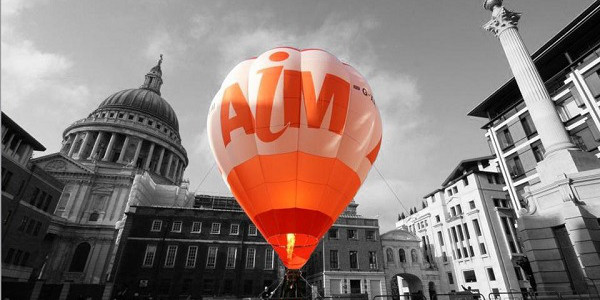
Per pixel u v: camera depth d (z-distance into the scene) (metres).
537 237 19.14
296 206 13.75
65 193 72.44
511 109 40.44
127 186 76.69
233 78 16.27
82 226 68.31
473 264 49.91
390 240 53.00
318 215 13.99
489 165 55.72
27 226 41.84
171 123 109.69
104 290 37.38
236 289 45.41
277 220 13.81
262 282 46.44
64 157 75.31
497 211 49.59
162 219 48.78
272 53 16.30
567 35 32.78
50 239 66.25
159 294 43.66
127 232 46.97
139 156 94.69
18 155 41.06
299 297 17.66
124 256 45.25
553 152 20.78
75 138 89.94
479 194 50.84
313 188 13.91
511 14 26.12
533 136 36.84
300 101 14.52
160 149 99.19
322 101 14.57
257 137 14.30
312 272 51.78
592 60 31.61
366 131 15.56
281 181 13.88
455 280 52.88
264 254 48.53
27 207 41.62
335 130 14.44
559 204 19.12
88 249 67.88
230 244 48.41
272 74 15.16
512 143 39.62
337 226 49.94
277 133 14.09
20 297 34.75
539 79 23.17
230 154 14.99
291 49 16.50
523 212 20.56
